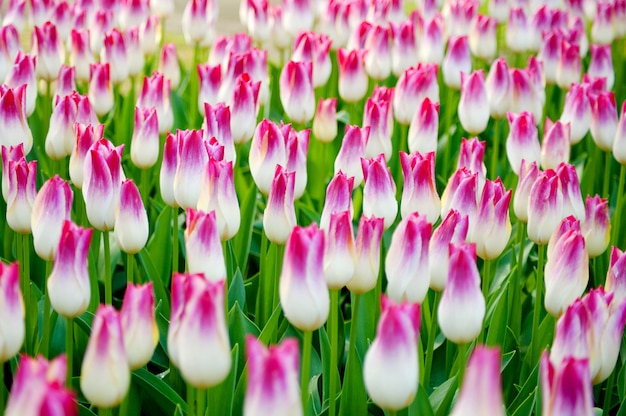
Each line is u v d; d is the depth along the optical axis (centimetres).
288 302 243
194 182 330
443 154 576
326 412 304
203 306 210
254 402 185
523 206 362
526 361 355
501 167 572
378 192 317
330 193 301
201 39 586
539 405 280
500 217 321
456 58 537
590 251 367
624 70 791
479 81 454
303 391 271
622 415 316
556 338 255
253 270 476
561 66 581
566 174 353
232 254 382
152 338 242
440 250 290
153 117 388
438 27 580
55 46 505
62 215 290
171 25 1083
